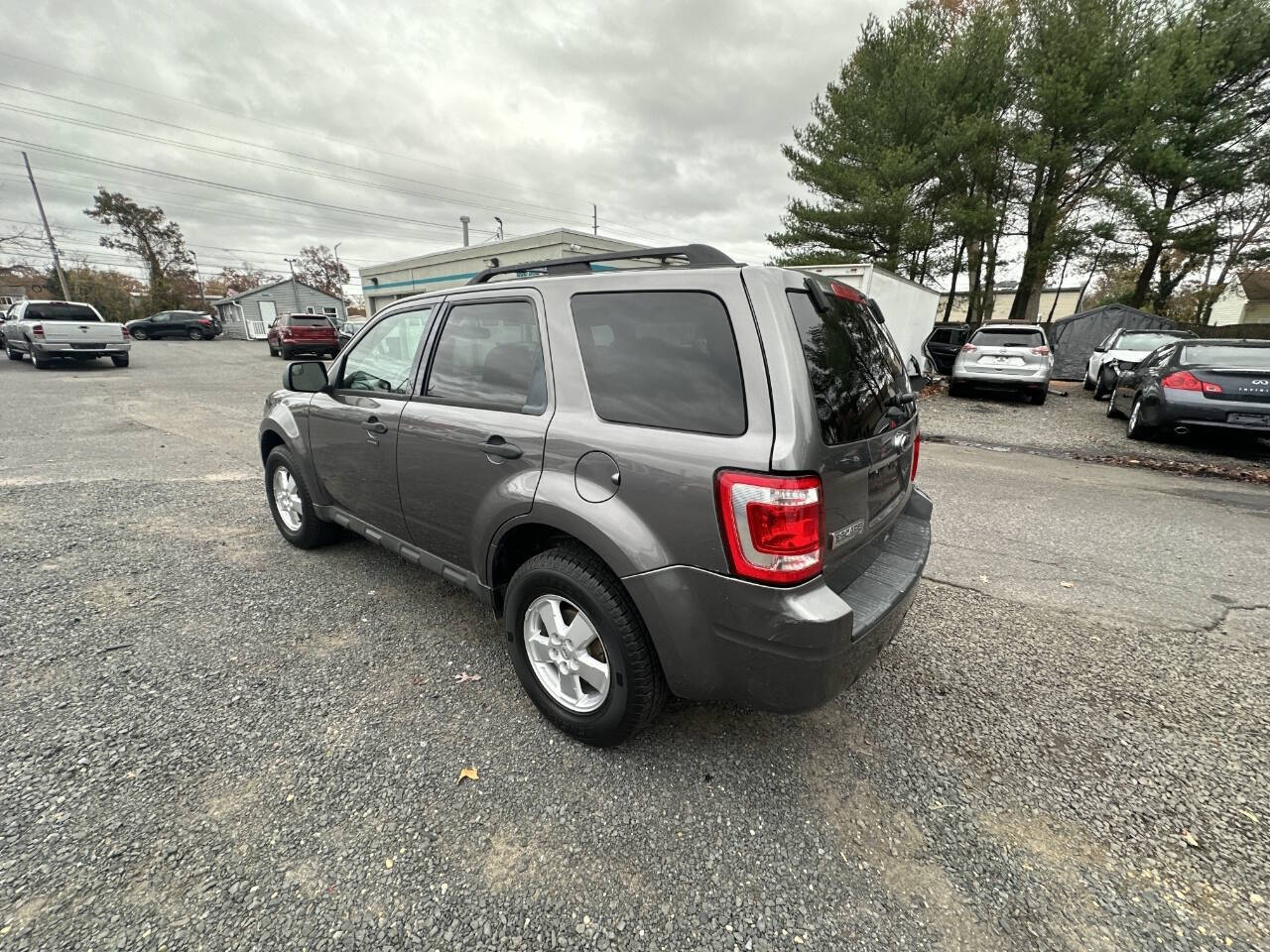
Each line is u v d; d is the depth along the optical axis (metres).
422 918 1.50
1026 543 4.23
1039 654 2.82
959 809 1.90
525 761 2.07
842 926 1.52
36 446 6.62
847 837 1.79
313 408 3.26
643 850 1.73
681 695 1.88
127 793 1.86
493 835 1.76
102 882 1.56
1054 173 17.34
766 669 1.70
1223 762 2.12
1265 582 3.62
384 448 2.76
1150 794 1.97
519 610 2.22
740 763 2.08
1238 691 2.54
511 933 1.48
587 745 2.14
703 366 1.77
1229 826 1.85
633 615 1.90
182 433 7.50
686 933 1.49
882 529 2.27
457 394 2.46
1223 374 6.77
